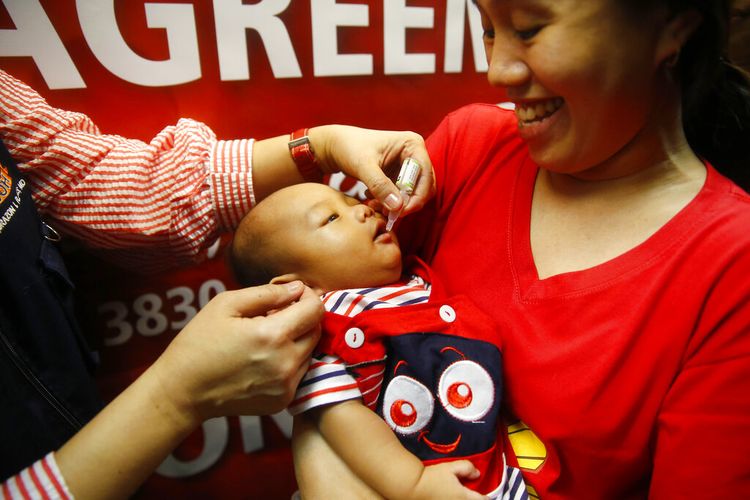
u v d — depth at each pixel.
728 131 0.78
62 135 0.87
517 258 0.78
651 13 0.57
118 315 1.23
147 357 1.29
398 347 0.77
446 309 0.81
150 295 1.24
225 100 1.14
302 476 0.77
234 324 0.69
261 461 1.50
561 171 0.72
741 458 0.58
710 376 0.60
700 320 0.61
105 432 0.67
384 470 0.71
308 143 1.00
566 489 0.75
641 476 0.72
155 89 1.09
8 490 0.64
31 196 0.82
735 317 0.58
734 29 0.88
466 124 0.97
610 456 0.69
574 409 0.67
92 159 0.89
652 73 0.62
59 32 0.99
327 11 1.14
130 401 0.69
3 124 0.81
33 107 0.84
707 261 0.61
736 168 0.81
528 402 0.73
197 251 1.02
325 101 1.22
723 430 0.58
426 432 0.76
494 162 0.89
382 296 0.85
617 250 0.69
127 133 1.10
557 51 0.57
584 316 0.68
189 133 0.97
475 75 1.33
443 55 1.28
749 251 0.59
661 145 0.69
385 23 1.19
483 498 0.69
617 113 0.62
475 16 1.27
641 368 0.64
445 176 0.97
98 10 1.00
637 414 0.66
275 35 1.12
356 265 0.87
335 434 0.75
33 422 0.75
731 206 0.64
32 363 0.78
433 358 0.77
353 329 0.78
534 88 0.64
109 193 0.90
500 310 0.78
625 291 0.65
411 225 1.00
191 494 1.46
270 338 0.68
